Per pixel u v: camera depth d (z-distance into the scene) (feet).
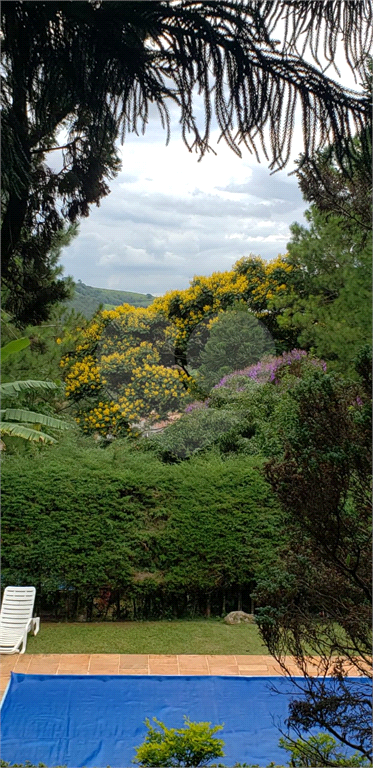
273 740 18.86
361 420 13.94
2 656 23.90
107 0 17.95
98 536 28.09
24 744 19.16
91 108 18.94
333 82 18.06
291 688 20.88
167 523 28.25
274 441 21.31
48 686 21.63
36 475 28.25
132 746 19.21
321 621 15.30
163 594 28.71
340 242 22.61
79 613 28.53
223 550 27.84
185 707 20.58
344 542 15.01
